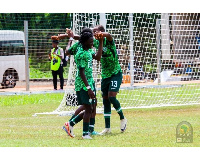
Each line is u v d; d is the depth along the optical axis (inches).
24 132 883.4
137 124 964.6
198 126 922.1
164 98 1472.7
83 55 772.6
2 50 2092.8
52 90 1857.8
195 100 1401.3
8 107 1349.7
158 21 1790.1
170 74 2102.6
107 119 860.6
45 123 1005.2
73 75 1253.7
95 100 830.5
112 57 853.2
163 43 1941.4
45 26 2694.4
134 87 1708.9
